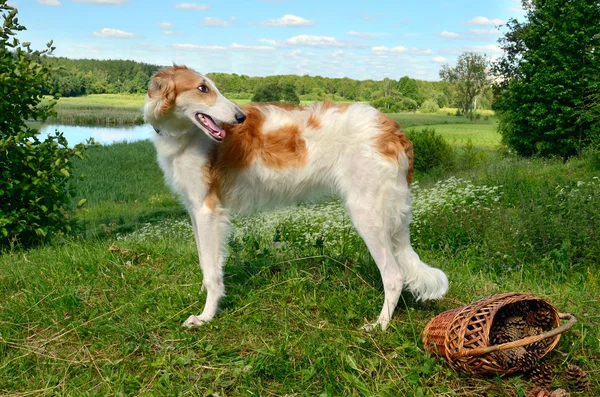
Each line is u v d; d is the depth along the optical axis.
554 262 2.98
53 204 3.36
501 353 1.73
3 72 3.27
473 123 24.61
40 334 1.99
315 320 2.05
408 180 2.11
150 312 2.11
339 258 2.50
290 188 2.12
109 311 2.11
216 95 2.00
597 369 1.80
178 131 2.04
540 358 1.80
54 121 25.81
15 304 2.14
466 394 1.70
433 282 2.06
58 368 1.82
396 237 2.08
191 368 1.80
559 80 9.31
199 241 2.14
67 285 2.29
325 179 2.10
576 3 9.46
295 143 2.07
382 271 2.05
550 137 9.69
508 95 10.48
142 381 1.75
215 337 1.95
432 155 9.65
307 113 2.11
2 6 3.33
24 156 3.27
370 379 1.74
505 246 3.08
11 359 1.85
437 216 3.64
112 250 2.60
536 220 3.20
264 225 3.55
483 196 4.06
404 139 2.08
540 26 9.95
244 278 2.35
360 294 2.19
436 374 1.76
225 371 1.76
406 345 1.86
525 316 1.87
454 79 32.78
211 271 2.06
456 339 1.73
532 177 6.17
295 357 1.83
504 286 2.52
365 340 1.88
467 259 3.13
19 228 3.17
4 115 3.28
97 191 9.89
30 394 1.71
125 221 6.57
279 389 1.71
